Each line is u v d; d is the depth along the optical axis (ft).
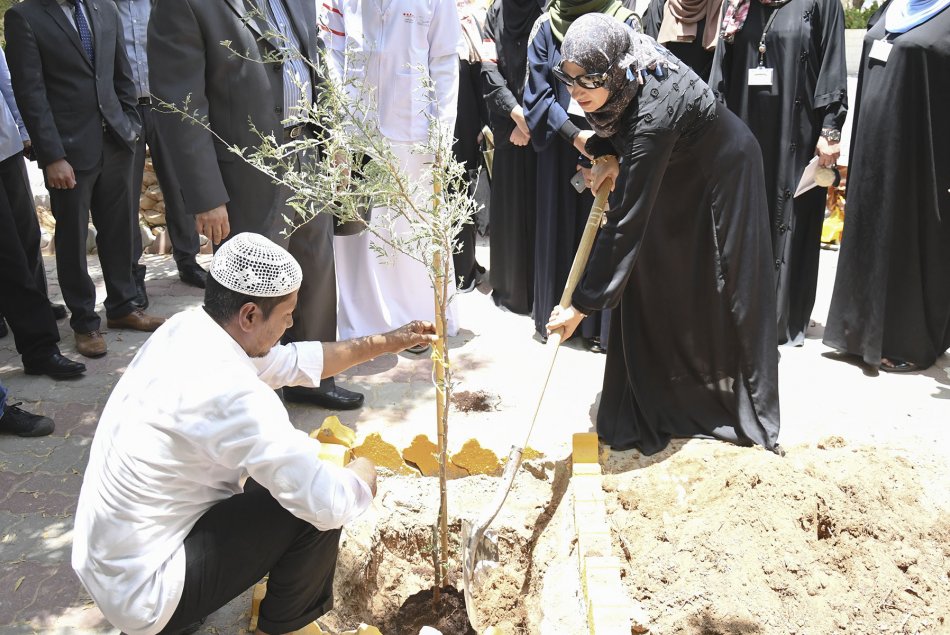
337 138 8.50
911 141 13.34
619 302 11.39
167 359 7.24
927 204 13.53
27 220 15.66
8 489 11.44
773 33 14.32
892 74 13.24
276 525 7.77
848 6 39.52
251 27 11.29
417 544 10.28
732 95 14.89
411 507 10.48
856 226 14.01
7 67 15.69
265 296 7.34
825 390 13.69
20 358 15.60
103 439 7.34
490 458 10.98
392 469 11.10
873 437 12.10
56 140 14.52
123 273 16.56
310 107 9.32
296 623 8.43
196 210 11.50
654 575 8.97
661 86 9.62
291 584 8.18
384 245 15.37
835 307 14.58
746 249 10.73
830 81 14.12
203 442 7.08
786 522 9.25
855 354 14.53
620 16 13.64
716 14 14.84
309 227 12.63
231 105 11.52
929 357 14.30
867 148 13.65
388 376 14.47
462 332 16.26
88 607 9.31
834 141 14.15
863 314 14.20
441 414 9.10
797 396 13.48
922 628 8.44
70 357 15.60
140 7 17.51
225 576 7.61
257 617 8.86
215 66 11.34
